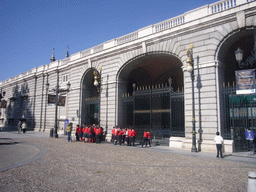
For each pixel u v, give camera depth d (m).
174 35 17.45
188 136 15.64
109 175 7.93
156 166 9.47
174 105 24.78
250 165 9.81
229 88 14.55
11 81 46.31
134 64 21.88
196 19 16.05
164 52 18.41
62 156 11.73
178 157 11.89
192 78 14.64
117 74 22.02
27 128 37.12
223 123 14.80
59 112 30.77
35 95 36.94
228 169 8.98
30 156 12.04
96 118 26.88
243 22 13.97
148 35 19.25
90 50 25.75
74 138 23.42
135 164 9.84
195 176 7.87
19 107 41.47
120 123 21.55
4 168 8.92
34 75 37.06
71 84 27.78
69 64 28.17
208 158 11.67
